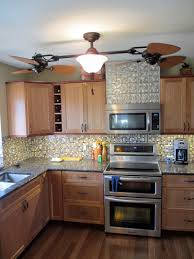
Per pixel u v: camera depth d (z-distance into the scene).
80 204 3.16
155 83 3.17
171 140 3.46
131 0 1.50
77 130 3.50
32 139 3.87
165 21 1.86
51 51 2.67
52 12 1.66
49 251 2.66
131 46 2.54
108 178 2.97
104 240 2.88
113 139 3.63
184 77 3.12
